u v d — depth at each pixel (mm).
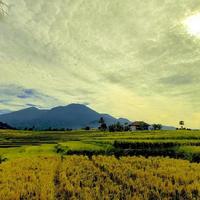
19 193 17562
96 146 51344
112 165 27969
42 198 16578
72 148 47625
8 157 41000
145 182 20031
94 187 18672
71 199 16891
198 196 17531
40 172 24719
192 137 65500
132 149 52062
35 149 50719
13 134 144375
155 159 33375
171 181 21156
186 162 31172
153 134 81438
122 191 18266
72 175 23438
